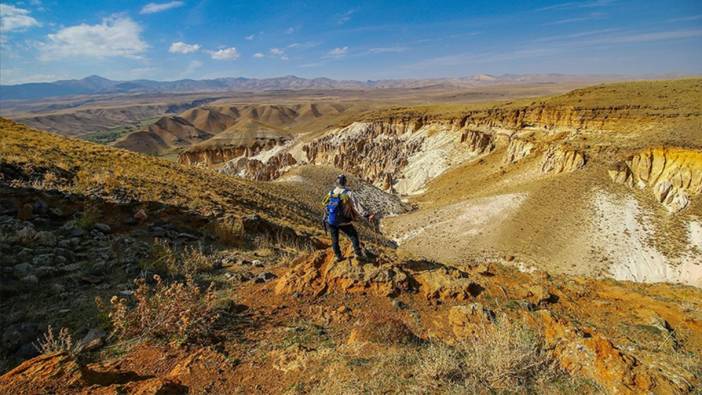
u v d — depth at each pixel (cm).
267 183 4262
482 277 752
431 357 427
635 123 6862
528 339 441
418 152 11919
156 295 584
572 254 4103
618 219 4447
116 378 398
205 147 17975
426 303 640
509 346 427
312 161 14750
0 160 1209
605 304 687
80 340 498
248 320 571
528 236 4569
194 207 1382
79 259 788
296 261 805
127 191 1307
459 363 418
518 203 5384
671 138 5222
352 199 687
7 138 1614
